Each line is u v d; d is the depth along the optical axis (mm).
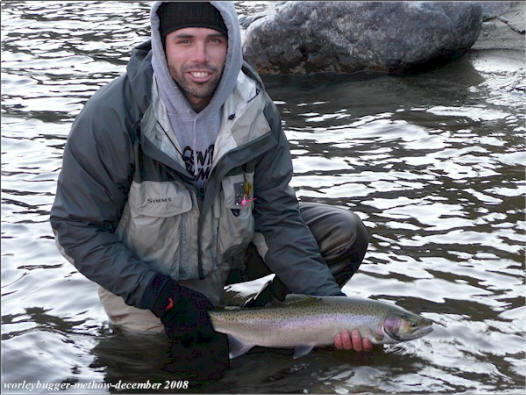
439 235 3729
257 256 3148
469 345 2953
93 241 2828
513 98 5477
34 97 6105
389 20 6184
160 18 2787
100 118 2789
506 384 2748
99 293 3098
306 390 2736
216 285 3098
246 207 2967
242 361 2887
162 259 2959
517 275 3396
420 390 2727
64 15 9203
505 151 4625
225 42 2797
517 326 3057
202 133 2889
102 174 2805
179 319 2842
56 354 2957
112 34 8203
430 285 3330
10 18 9078
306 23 6336
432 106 5422
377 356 2902
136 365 2885
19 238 3844
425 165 4500
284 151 3033
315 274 3010
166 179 2881
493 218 3867
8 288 3434
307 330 2826
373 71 6312
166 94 2816
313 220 3131
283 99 5836
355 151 4750
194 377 2812
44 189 4414
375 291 3297
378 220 3887
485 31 6941
